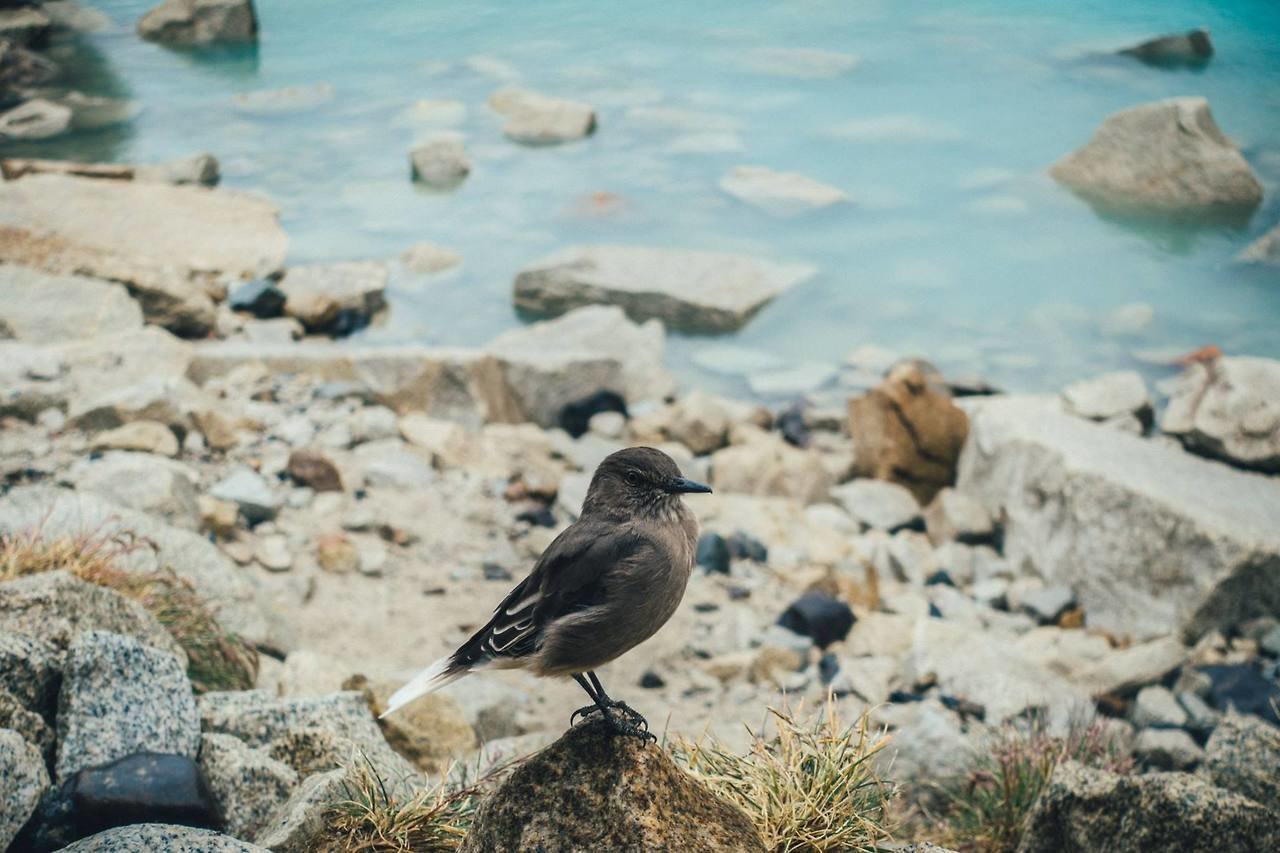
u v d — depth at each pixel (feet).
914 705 27.20
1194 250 52.85
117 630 20.12
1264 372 38.65
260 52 78.23
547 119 64.64
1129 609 32.17
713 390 45.03
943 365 45.85
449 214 56.54
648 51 75.77
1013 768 22.13
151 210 52.60
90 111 68.18
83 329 40.52
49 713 17.53
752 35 77.71
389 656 27.63
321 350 40.91
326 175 60.49
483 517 33.73
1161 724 27.32
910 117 64.69
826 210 56.03
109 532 25.34
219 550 28.53
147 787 15.52
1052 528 34.50
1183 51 68.85
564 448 38.86
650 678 28.19
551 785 13.55
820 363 46.42
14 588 19.25
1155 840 16.31
